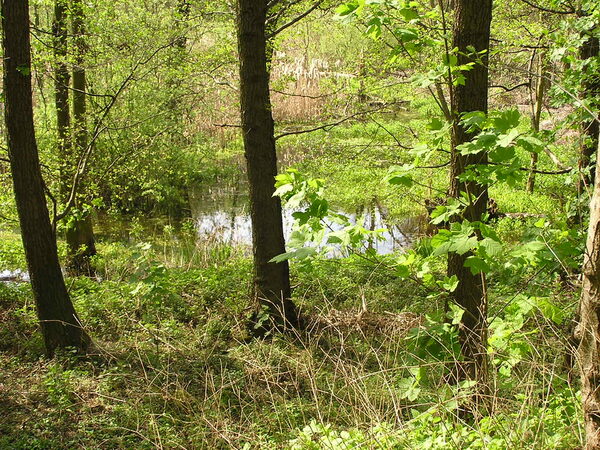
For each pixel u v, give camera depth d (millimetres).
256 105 7566
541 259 3494
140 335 7410
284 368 6285
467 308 4852
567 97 5699
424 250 3789
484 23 4625
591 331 2791
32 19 15758
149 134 14539
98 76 14242
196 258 12578
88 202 12188
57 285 6848
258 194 7793
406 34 3625
